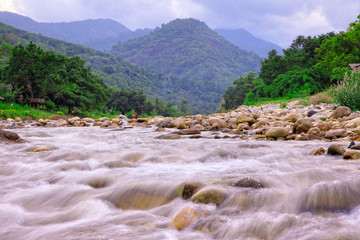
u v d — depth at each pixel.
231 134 10.69
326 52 46.00
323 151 5.72
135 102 101.00
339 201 2.98
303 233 2.34
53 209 3.21
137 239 2.39
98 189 3.79
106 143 8.34
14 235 2.58
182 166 4.92
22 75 35.09
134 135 10.74
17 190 3.78
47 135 10.88
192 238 2.40
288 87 40.03
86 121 19.17
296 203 3.01
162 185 3.58
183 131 10.58
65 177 4.31
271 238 2.32
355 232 2.30
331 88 19.66
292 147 6.69
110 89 102.25
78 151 6.37
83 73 51.16
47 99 43.00
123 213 3.06
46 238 2.48
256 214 2.79
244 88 91.94
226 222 2.63
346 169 4.10
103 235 2.49
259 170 4.44
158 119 17.14
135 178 4.10
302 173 3.88
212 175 4.13
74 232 2.58
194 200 3.13
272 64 52.06
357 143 6.52
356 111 12.34
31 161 5.55
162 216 2.95
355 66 30.30
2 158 5.80
